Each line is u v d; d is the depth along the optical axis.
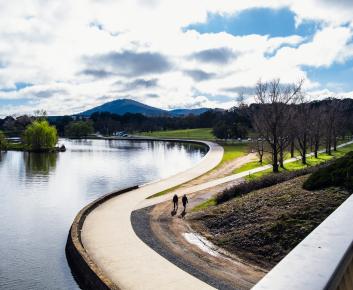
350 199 3.05
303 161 66.25
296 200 27.72
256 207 29.41
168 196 42.34
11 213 39.78
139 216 33.50
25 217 38.12
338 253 1.78
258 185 36.91
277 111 55.38
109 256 23.14
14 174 70.75
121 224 30.69
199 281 19.47
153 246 25.11
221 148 114.88
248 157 85.12
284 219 25.11
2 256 26.64
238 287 18.81
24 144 133.00
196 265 21.72
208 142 152.75
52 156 109.88
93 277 20.12
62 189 55.28
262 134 57.12
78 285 21.94
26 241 30.09
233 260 22.52
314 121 73.19
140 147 152.50
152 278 19.84
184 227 29.70
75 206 43.78
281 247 22.67
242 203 31.59
